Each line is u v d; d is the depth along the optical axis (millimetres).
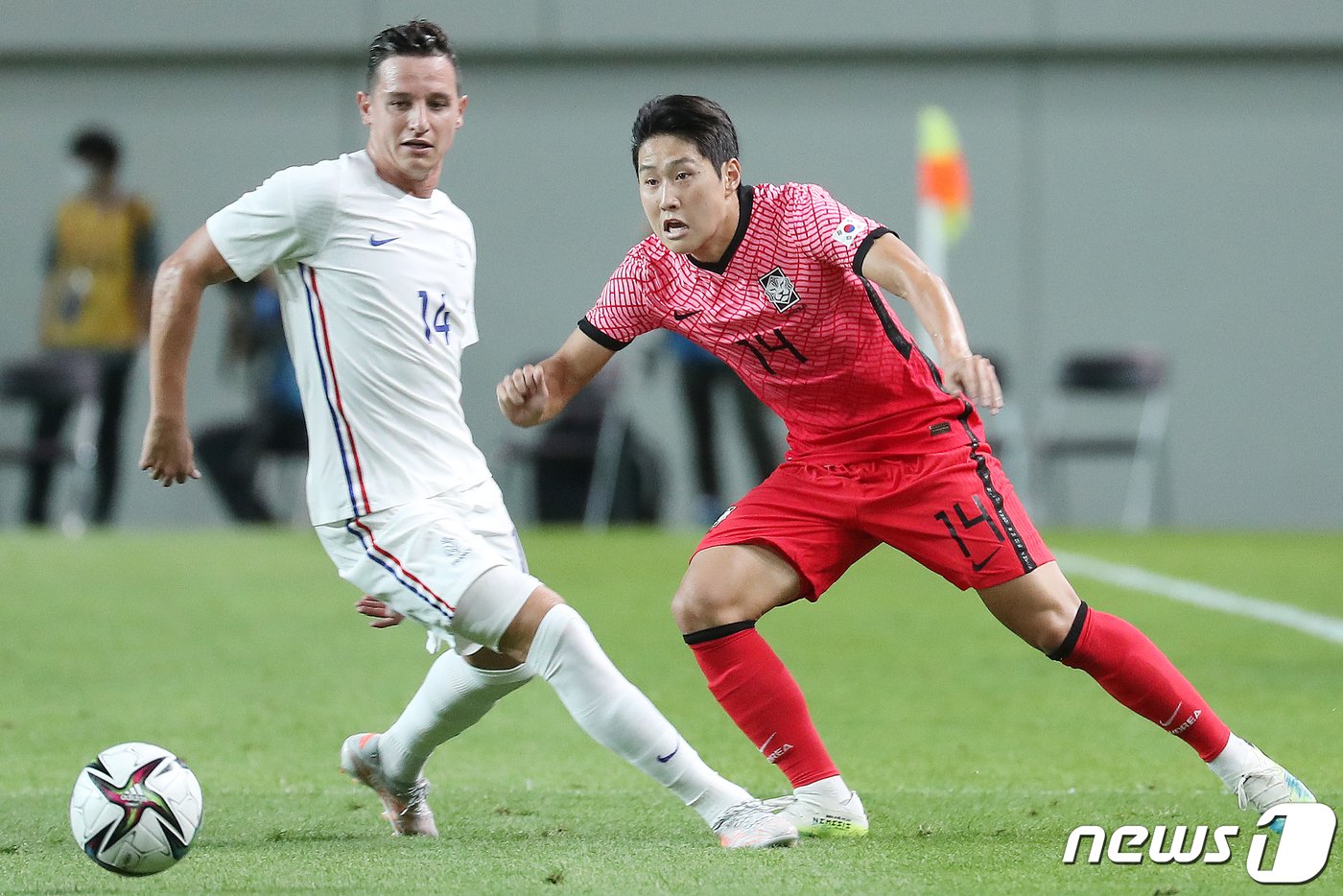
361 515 12992
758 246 13727
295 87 54406
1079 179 55094
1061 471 54469
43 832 14047
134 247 48469
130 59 54000
